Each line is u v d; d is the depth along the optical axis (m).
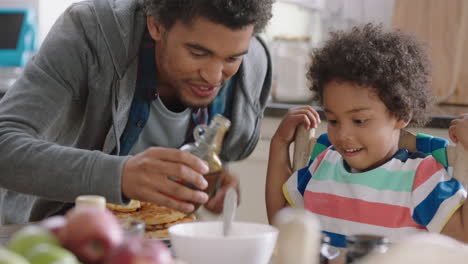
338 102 1.27
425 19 2.39
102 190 1.00
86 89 1.32
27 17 3.09
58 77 1.25
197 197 0.99
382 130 1.27
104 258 0.63
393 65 1.27
